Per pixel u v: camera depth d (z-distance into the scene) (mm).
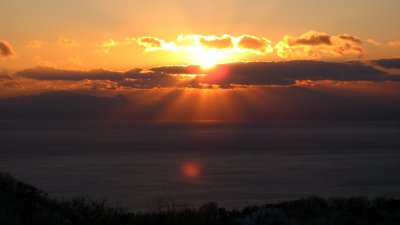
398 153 160875
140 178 94875
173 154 157750
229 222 18672
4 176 21750
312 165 123562
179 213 19062
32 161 130750
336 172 106938
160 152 165750
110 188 79188
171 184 86000
